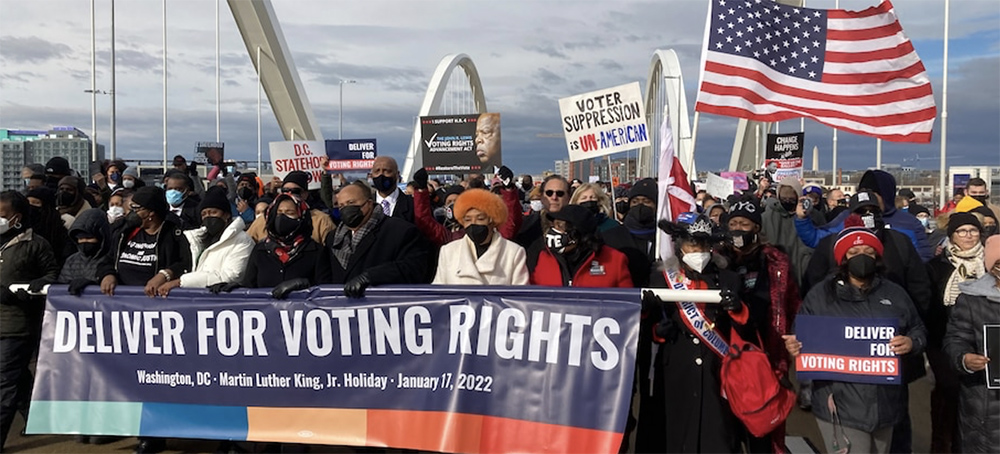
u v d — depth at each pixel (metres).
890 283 4.48
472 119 14.37
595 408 4.51
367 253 5.32
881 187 6.66
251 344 5.11
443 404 4.79
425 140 14.67
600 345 4.54
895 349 4.24
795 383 7.47
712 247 4.63
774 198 8.15
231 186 13.65
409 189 10.89
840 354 4.36
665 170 6.03
